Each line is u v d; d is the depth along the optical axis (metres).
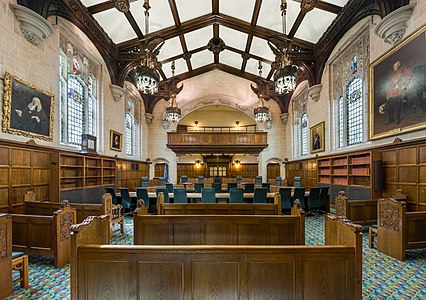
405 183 6.00
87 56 9.17
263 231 4.02
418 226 4.49
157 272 2.44
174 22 9.98
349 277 2.43
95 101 9.74
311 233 6.29
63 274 3.87
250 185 10.59
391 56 6.16
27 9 5.49
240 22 10.38
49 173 6.82
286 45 9.48
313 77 11.02
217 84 16.47
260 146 16.30
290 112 15.56
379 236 4.91
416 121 5.42
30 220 4.27
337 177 9.73
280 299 2.43
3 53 5.23
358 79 8.52
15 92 5.49
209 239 4.05
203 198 7.79
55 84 7.04
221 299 2.43
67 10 6.95
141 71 7.09
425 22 5.12
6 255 3.17
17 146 5.62
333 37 8.96
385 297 3.18
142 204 4.39
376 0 6.42
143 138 15.39
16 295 3.21
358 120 8.50
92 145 8.53
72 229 2.49
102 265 2.46
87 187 8.60
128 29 9.59
